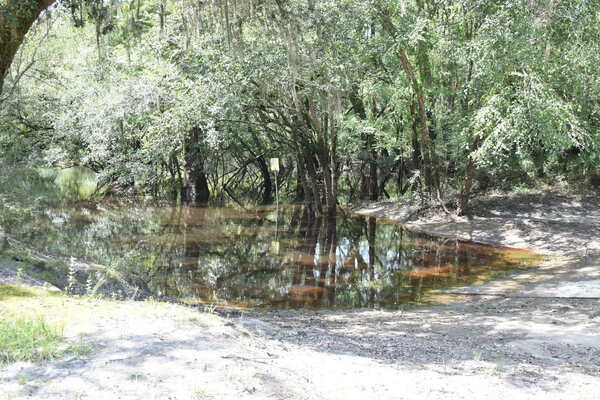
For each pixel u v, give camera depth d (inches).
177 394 150.3
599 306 463.8
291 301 507.8
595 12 708.7
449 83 911.0
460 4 809.5
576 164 954.7
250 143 1378.0
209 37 808.9
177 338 198.2
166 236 850.8
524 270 637.9
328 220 1058.1
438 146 944.9
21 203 1104.2
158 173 1382.9
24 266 343.9
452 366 264.7
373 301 511.2
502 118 743.7
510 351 323.6
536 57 725.9
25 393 144.3
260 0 508.4
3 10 365.7
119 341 187.6
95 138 1152.8
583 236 773.3
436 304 499.8
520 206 943.7
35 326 191.2
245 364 183.0
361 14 767.1
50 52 1190.9
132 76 1054.4
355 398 183.9
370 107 1165.1
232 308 465.7
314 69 769.6
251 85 938.1
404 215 1037.2
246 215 1133.1
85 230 872.3
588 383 249.3
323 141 1047.0
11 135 1251.8
